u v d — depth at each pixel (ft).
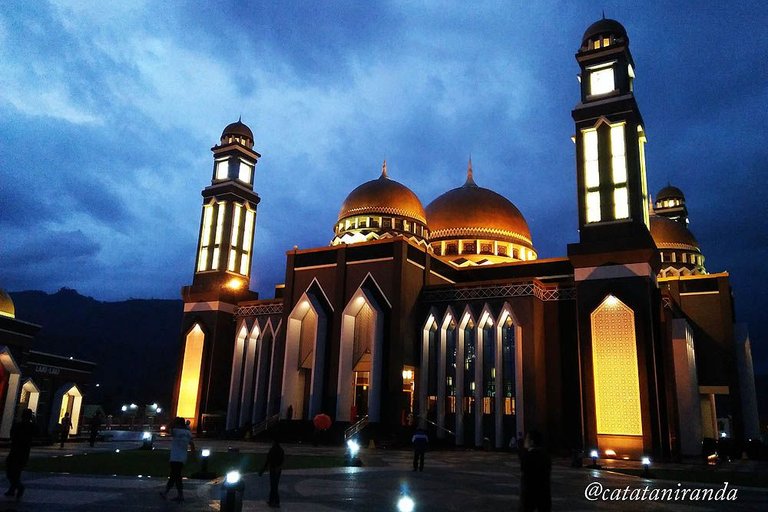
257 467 71.51
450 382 139.44
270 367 159.12
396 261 144.05
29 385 130.31
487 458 98.58
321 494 50.01
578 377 131.03
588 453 117.50
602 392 121.29
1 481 52.13
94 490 48.03
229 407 163.43
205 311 179.63
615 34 142.41
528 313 133.69
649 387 117.39
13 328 115.44
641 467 91.97
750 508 49.14
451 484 59.36
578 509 46.80
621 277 124.88
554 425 129.90
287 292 158.92
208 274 185.37
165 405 340.80
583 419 121.49
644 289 122.31
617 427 118.52
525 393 128.36
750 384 156.76
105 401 263.70
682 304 166.09
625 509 47.26
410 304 144.77
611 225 129.18
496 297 138.62
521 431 124.26
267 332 165.37
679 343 129.59
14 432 43.65
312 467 73.26
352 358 145.59
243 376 168.04
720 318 161.48
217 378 173.78
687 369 127.34
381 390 136.56
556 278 163.22
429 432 137.39
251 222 196.03
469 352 138.82
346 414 140.67
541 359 133.08
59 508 39.32
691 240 202.08
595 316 125.59
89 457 77.66
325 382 145.79
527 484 28.22
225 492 36.68
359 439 128.36
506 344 134.92
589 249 128.26
